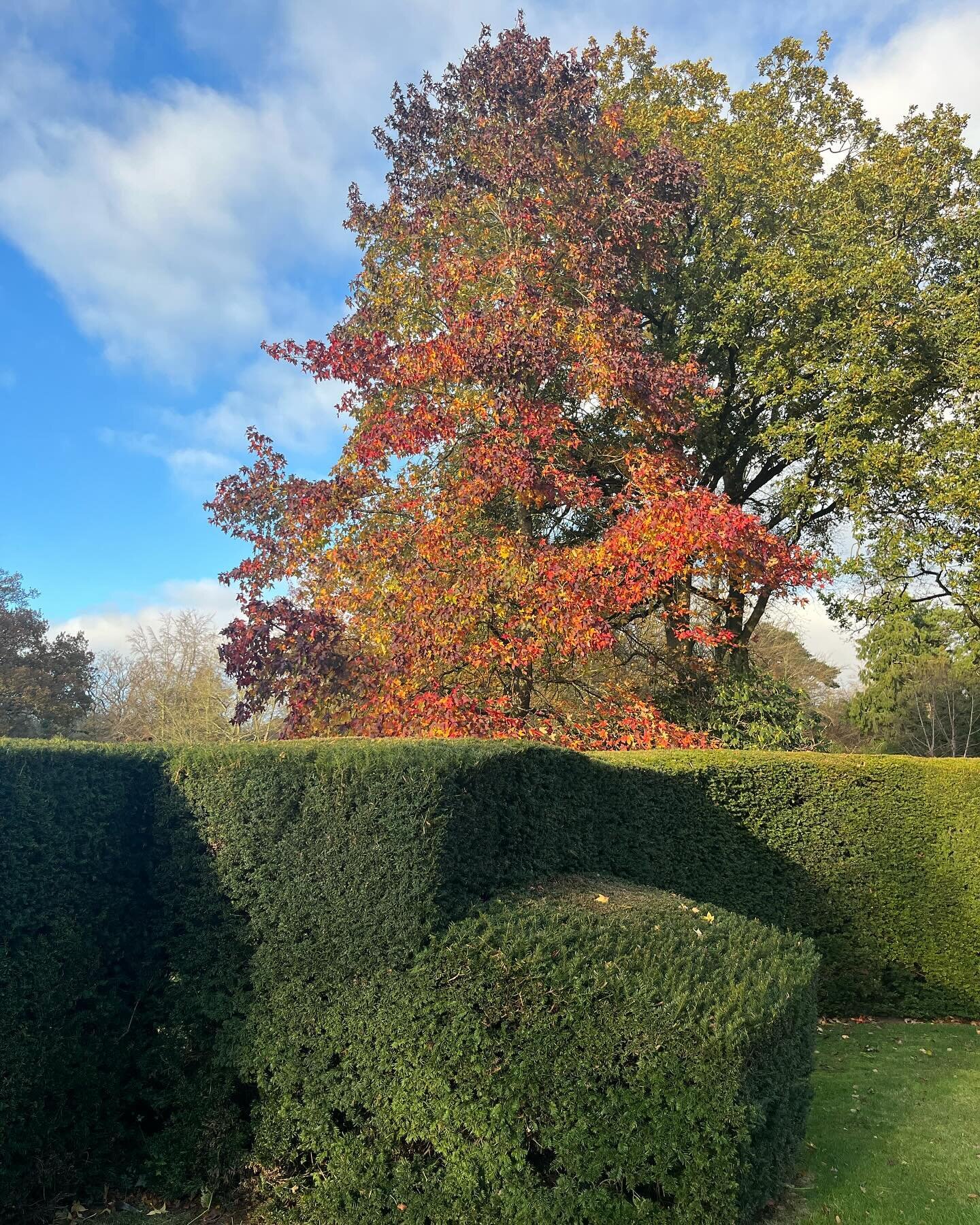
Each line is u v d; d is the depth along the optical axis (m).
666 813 6.78
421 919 3.58
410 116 13.41
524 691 10.80
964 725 32.84
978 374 12.39
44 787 3.78
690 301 14.58
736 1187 2.88
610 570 10.08
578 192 12.72
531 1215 3.10
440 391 11.59
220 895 4.05
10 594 32.78
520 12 12.67
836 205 14.47
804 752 7.96
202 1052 3.97
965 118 14.46
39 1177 3.60
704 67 15.63
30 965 3.62
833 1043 6.53
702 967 3.41
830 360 13.37
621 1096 3.07
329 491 11.19
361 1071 3.54
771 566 10.12
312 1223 3.52
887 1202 3.73
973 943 7.40
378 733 9.62
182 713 24.62
